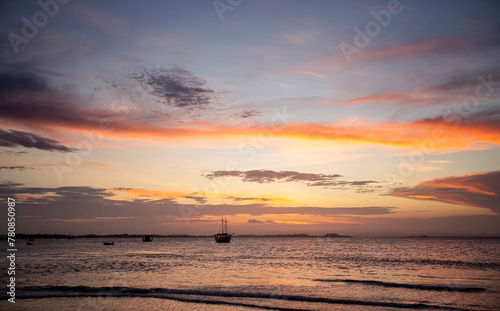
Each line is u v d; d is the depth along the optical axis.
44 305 24.14
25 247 147.12
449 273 44.03
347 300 25.64
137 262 63.16
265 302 24.95
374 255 83.94
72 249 126.56
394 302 25.05
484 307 23.66
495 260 64.88
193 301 25.30
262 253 97.12
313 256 81.19
